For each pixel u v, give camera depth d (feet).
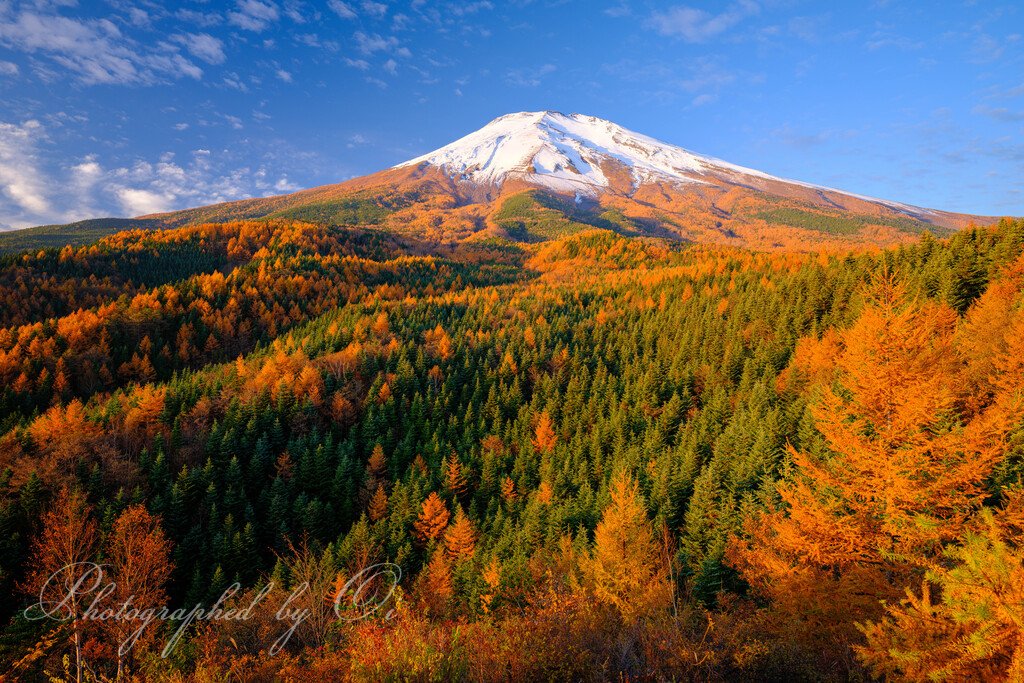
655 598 57.26
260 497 204.85
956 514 44.42
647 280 525.34
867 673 39.78
